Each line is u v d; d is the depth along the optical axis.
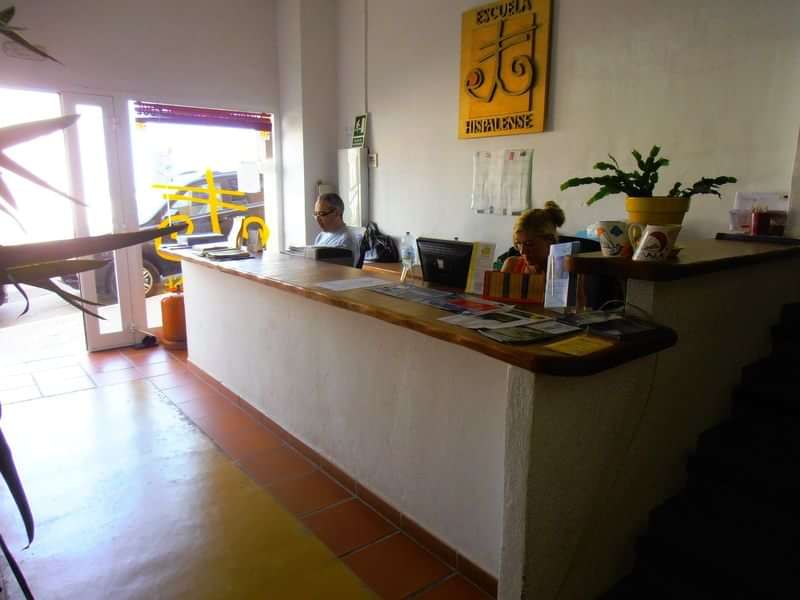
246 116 5.43
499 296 2.15
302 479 2.69
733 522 1.82
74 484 2.62
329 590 1.95
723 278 2.02
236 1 5.11
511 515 1.59
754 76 2.67
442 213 4.51
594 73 3.34
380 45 4.87
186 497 2.52
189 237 4.90
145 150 4.86
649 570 1.84
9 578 1.96
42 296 6.95
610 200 3.35
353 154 5.21
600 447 1.71
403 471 2.28
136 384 3.99
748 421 2.15
